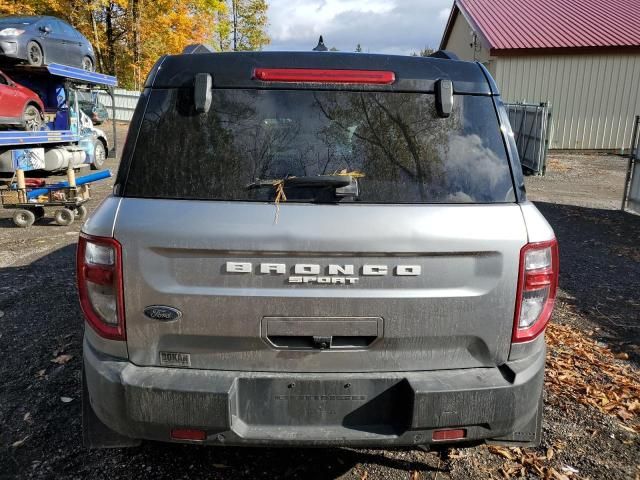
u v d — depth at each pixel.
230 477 2.82
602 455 3.02
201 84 2.38
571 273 6.44
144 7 27.88
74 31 14.35
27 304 5.15
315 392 2.27
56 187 9.02
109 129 25.22
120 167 2.36
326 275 2.20
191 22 29.55
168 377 2.24
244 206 2.23
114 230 2.22
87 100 16.81
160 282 2.21
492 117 2.45
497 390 2.24
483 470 2.88
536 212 2.39
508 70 19.14
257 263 2.19
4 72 12.34
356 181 2.30
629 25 20.00
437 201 2.30
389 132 2.38
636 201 9.97
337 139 2.37
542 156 14.80
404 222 2.21
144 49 28.75
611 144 19.64
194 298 2.21
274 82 2.40
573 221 9.41
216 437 2.24
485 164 2.38
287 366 2.29
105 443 2.54
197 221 2.20
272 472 2.86
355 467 2.90
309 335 2.24
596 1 22.61
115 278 2.22
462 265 2.24
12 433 3.16
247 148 2.34
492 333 2.29
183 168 2.32
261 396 2.28
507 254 2.25
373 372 2.30
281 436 2.25
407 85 2.42
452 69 2.50
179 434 2.24
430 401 2.20
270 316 2.22
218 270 2.20
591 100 19.30
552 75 19.14
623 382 3.81
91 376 2.31
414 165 2.34
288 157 2.34
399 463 2.94
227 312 2.21
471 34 22.47
